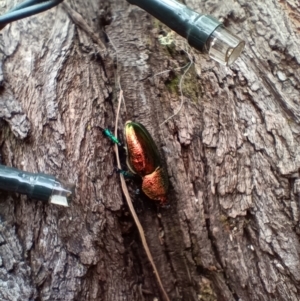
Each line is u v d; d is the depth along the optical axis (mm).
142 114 105
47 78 102
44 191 85
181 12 85
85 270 90
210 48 84
